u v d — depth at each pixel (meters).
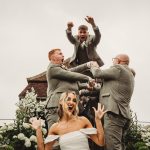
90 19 6.12
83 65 5.78
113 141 5.22
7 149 5.80
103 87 5.42
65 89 5.52
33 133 6.19
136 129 6.81
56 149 4.98
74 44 6.35
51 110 5.48
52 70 5.52
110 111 5.25
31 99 6.99
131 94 5.45
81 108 5.78
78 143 4.17
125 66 5.46
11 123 6.25
